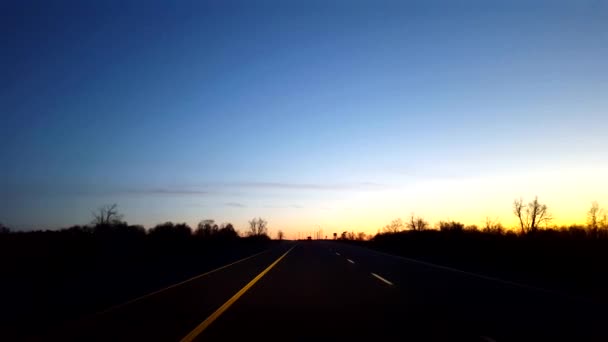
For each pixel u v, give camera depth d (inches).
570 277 711.7
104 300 495.5
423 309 434.3
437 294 534.6
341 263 1047.6
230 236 3843.5
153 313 414.9
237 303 471.5
